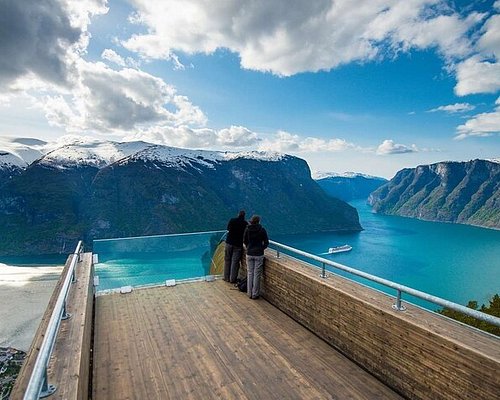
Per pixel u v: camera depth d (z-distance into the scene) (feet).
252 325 16.06
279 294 18.20
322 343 14.02
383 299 11.91
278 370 11.93
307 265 17.71
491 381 7.28
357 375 11.45
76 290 14.65
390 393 10.34
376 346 11.16
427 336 9.06
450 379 8.36
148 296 20.85
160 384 11.19
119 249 23.95
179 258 25.72
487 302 244.63
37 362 5.91
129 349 13.75
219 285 23.09
